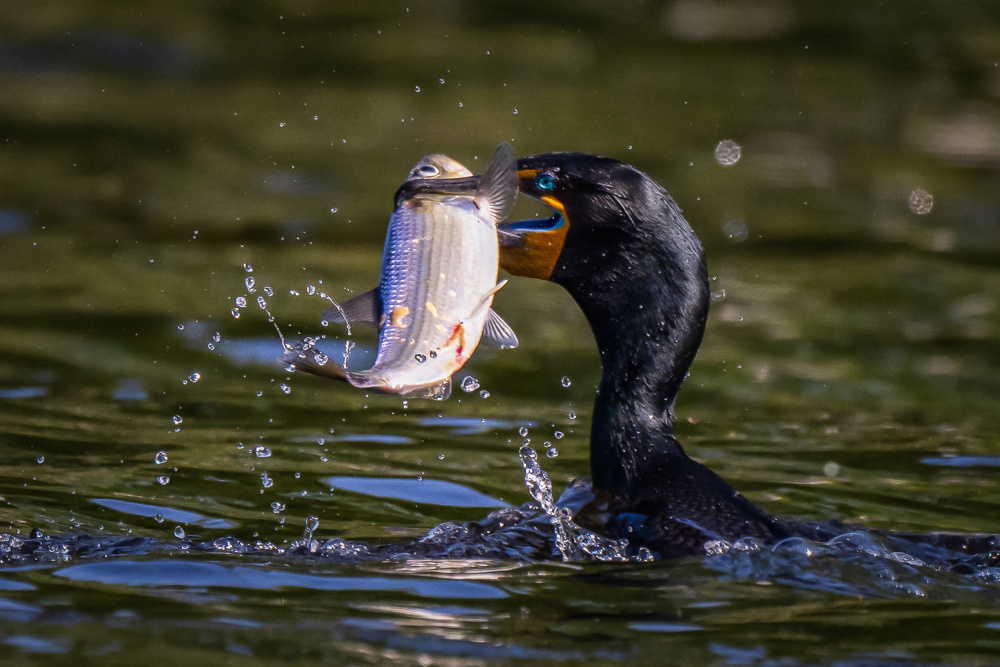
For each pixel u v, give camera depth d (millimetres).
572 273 8055
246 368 11781
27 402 10445
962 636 5754
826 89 26953
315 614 5812
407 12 33219
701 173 20875
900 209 19312
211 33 29906
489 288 6426
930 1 34875
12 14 29375
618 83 27062
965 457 9922
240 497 8297
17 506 7832
